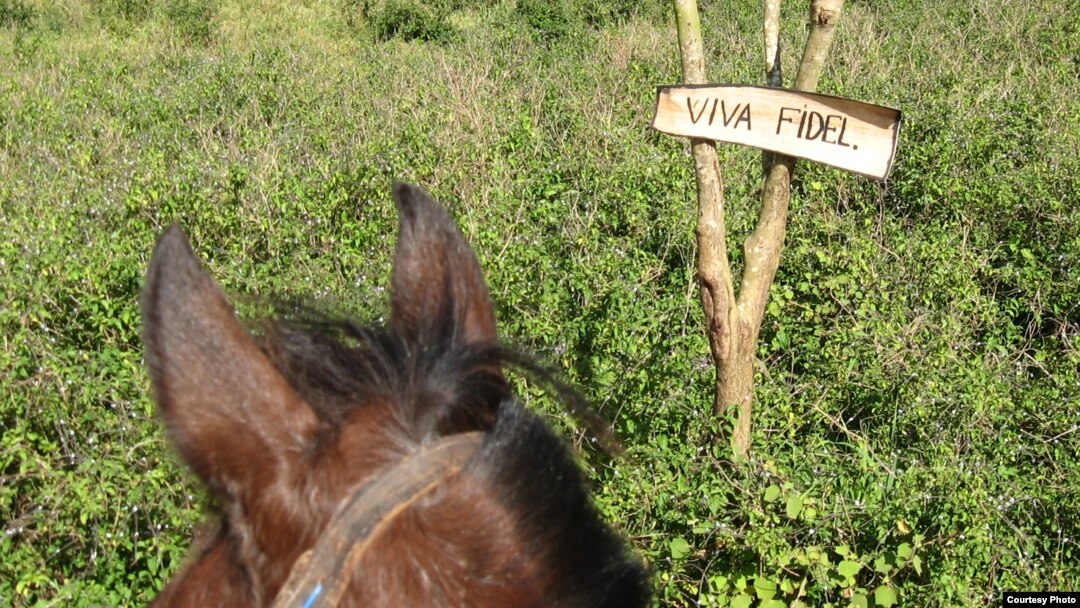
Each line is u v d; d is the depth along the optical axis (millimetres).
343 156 7660
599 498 4129
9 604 3805
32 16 14477
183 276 1489
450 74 9789
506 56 11211
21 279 5109
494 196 6891
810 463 4512
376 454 1479
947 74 9539
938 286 5961
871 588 4066
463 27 14570
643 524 4117
